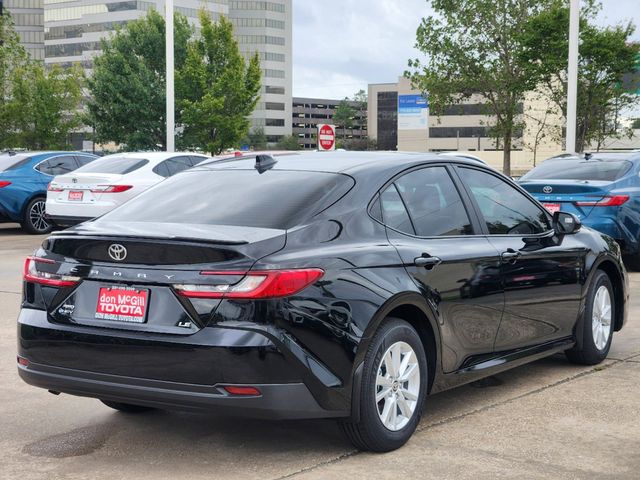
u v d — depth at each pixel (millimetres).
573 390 5594
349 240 4277
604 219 10695
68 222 14469
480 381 5859
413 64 35531
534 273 5441
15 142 48406
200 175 5020
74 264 4230
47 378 4262
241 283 3840
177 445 4535
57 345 4195
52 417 5086
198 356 3832
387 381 4309
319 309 3965
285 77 190875
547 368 6227
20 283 10602
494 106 35219
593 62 28766
